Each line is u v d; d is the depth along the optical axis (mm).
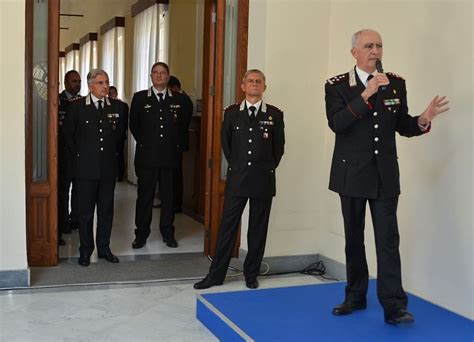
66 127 5016
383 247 3283
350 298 3541
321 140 5223
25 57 4648
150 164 5617
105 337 3588
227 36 5352
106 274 4855
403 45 4301
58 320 3840
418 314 3533
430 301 3943
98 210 5199
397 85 3318
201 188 7172
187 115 5922
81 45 14656
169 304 4219
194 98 7680
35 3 4762
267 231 4758
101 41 12836
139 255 5469
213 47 5316
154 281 4738
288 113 5098
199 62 7500
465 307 3758
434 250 3998
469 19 3721
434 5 4008
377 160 3234
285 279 4957
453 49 3848
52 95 4816
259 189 4418
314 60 5148
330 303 3713
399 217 4301
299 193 5180
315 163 5219
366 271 3555
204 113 7023
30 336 3562
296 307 3629
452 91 3855
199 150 7285
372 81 3070
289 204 5152
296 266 5203
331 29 5160
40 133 4848
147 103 5641
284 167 5117
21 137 4363
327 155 5207
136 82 10180
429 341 3111
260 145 4414
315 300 3771
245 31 5293
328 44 5184
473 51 3689
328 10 5164
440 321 3416
